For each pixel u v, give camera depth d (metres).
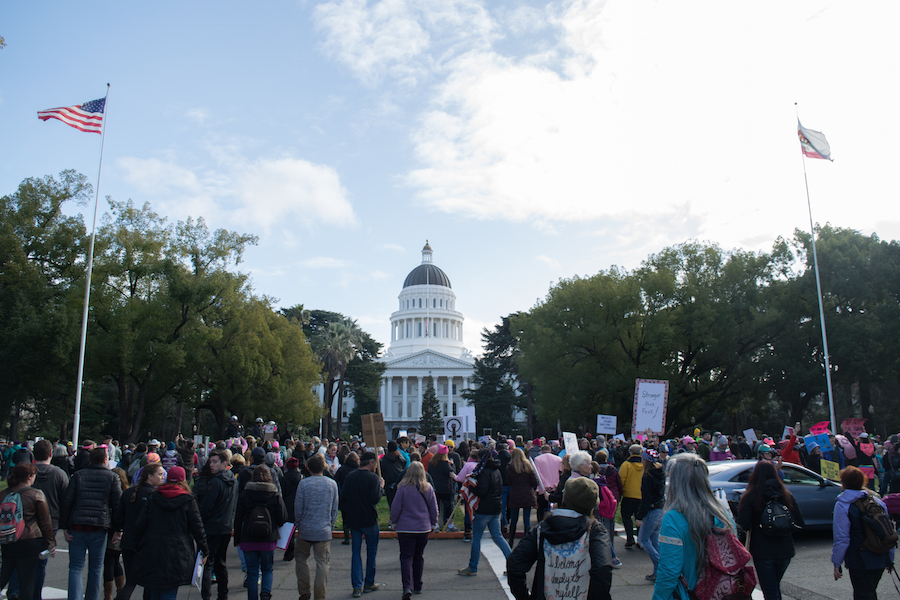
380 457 19.92
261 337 52.25
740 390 46.50
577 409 46.47
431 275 152.62
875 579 7.22
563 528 5.17
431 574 11.52
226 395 50.59
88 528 8.80
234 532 9.74
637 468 13.27
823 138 33.16
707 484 5.33
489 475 11.36
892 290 42.78
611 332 44.59
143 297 45.81
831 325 42.16
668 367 45.03
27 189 43.50
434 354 126.88
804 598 9.52
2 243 40.75
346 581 11.20
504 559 12.77
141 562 7.52
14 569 8.54
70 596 8.66
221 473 9.69
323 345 76.19
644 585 10.38
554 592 5.07
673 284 45.59
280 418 56.38
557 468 14.04
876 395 52.75
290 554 13.04
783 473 14.14
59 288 43.81
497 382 86.06
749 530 7.20
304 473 17.41
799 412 44.69
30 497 8.54
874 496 7.36
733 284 45.28
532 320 51.19
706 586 5.07
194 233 46.56
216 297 46.19
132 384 47.25
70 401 48.84
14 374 40.59
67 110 26.86
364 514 10.20
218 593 9.45
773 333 44.22
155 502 7.68
